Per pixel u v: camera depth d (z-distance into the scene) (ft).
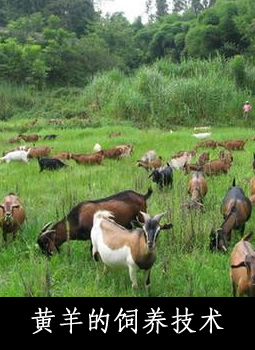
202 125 97.40
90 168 51.55
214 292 23.71
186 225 29.96
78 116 109.91
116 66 170.81
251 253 21.99
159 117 98.58
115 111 102.78
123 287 24.57
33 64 142.92
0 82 139.23
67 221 28.02
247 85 114.11
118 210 28.89
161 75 108.99
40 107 124.98
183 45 193.26
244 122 97.91
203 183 37.01
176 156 52.24
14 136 80.28
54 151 64.23
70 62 157.69
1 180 46.93
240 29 154.40
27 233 32.01
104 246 24.44
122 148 56.85
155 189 40.65
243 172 46.93
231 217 28.71
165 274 25.05
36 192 41.73
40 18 191.01
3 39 168.25
